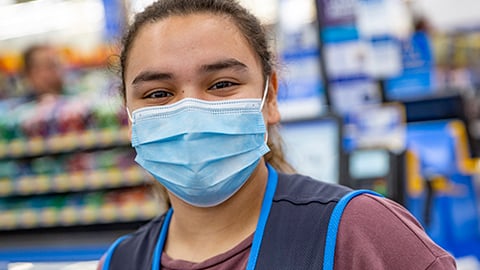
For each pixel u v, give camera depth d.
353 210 0.99
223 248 1.08
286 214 1.05
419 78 3.13
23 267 3.45
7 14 5.38
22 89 4.38
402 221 0.98
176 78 1.07
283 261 0.99
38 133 3.78
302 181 1.13
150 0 1.40
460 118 2.99
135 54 1.09
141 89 1.10
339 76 2.92
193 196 1.09
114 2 4.02
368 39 2.91
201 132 1.07
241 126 1.10
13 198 3.99
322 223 1.00
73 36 5.40
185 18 1.06
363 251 0.94
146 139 1.12
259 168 1.14
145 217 3.51
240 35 1.09
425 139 2.87
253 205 1.11
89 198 3.73
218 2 1.10
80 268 3.25
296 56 2.96
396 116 2.65
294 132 2.56
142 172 3.53
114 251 1.25
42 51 4.02
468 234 2.72
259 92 1.14
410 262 0.93
